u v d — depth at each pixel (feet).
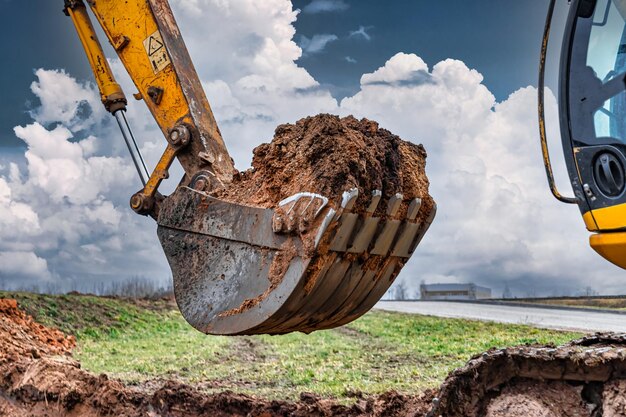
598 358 15.53
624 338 17.19
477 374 16.87
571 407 16.07
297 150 20.85
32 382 29.30
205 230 21.43
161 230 22.21
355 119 22.50
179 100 25.27
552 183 17.94
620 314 96.02
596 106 16.88
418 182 22.54
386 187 21.48
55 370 29.73
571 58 17.33
